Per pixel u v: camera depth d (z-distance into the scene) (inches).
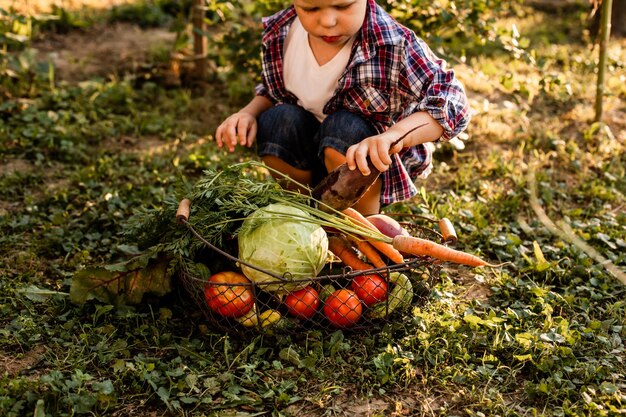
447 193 168.1
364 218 118.3
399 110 127.4
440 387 104.7
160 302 122.3
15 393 98.6
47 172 172.4
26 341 111.4
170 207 120.2
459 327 115.5
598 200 164.9
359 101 124.7
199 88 226.4
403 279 116.2
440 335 114.3
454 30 224.2
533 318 120.3
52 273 132.5
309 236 107.9
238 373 106.3
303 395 102.1
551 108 218.5
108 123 197.0
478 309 124.4
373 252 116.6
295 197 115.1
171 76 225.8
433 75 119.2
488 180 175.5
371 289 113.3
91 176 168.1
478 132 200.2
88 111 204.4
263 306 114.8
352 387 104.1
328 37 115.6
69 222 149.1
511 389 104.8
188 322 118.0
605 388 102.9
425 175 138.5
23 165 174.7
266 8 203.9
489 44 267.3
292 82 129.6
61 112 197.9
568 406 100.3
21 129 187.8
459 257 109.8
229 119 131.6
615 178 173.3
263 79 136.1
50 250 139.3
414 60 119.6
